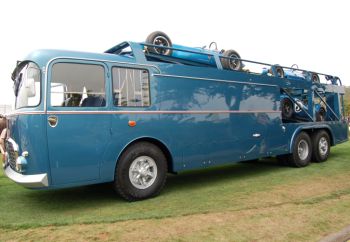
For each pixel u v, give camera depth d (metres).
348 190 5.87
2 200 5.59
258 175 7.70
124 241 3.63
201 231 3.89
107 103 5.21
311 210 4.67
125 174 5.35
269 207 4.84
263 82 7.88
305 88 9.32
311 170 8.20
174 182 7.06
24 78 5.18
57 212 4.86
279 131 8.20
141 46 5.86
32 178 4.58
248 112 7.39
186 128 6.17
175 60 6.62
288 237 3.72
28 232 3.97
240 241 3.61
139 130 5.52
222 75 6.90
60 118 4.77
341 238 3.71
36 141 4.61
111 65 5.33
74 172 4.88
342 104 11.03
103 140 5.14
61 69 4.88
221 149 6.77
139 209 4.93
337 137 10.40
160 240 3.65
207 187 6.45
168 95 5.95
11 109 5.60
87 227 4.10
